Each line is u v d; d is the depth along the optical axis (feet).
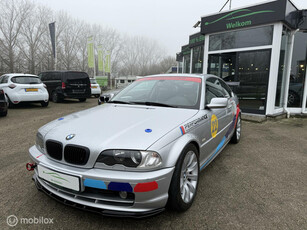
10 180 9.66
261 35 23.31
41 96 30.30
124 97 11.17
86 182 6.33
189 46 40.29
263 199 8.44
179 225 6.92
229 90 15.10
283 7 20.93
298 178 10.27
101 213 6.28
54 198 7.04
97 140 6.67
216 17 25.88
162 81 11.43
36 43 118.52
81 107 32.35
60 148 6.97
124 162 6.25
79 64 142.72
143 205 6.23
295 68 25.96
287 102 26.55
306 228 6.83
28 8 112.88
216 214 7.47
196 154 8.14
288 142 15.99
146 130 7.09
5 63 107.04
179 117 8.29
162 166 6.46
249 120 23.38
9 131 17.89
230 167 11.43
